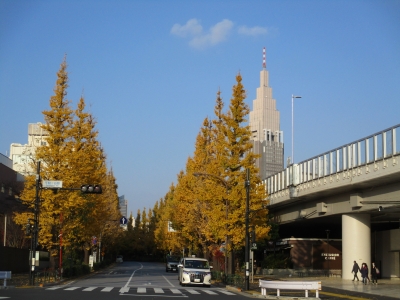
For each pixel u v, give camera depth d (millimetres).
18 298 18719
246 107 37844
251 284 34656
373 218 43750
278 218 52312
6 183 50406
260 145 163375
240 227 36906
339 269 53531
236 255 53688
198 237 48344
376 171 30438
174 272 56500
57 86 37344
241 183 36344
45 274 31547
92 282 33469
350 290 30109
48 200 35312
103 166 52719
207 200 38344
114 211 60375
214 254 44375
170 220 60500
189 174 46938
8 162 60000
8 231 48656
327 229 59906
